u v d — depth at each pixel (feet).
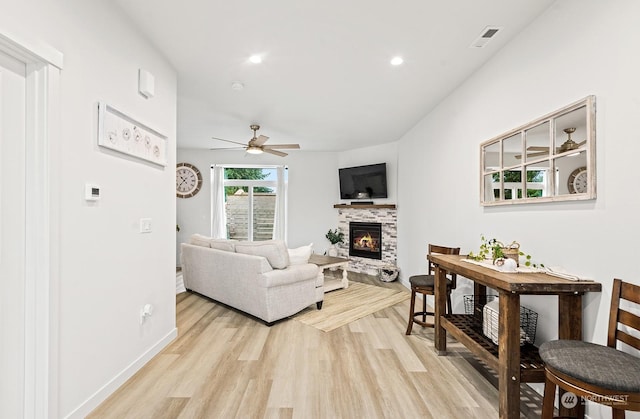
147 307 7.80
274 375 7.34
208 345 9.00
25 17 4.53
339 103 12.59
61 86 5.19
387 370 7.65
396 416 5.90
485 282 6.27
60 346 5.19
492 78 8.79
